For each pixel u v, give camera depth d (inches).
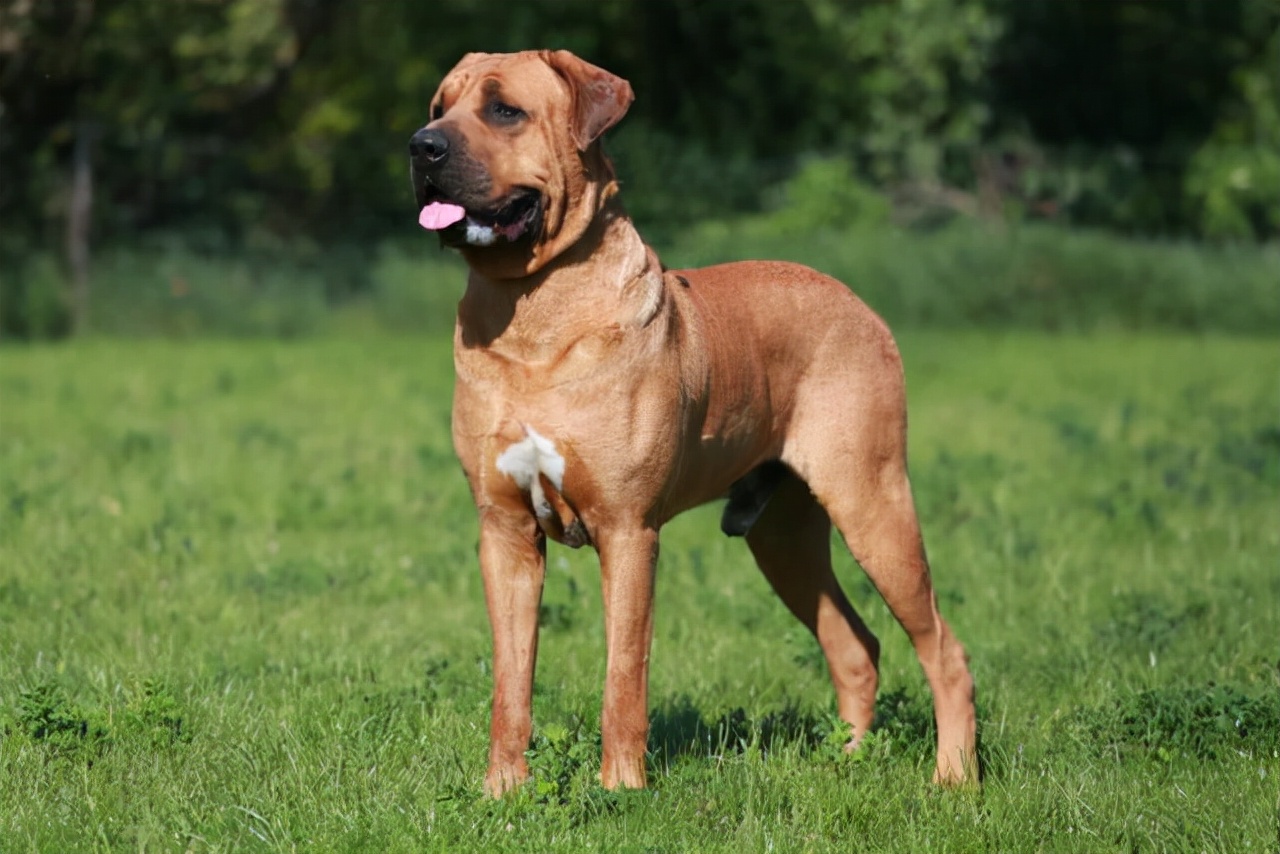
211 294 1072.2
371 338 1062.4
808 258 1125.7
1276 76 1499.8
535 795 234.8
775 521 283.0
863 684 284.7
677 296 249.0
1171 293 1151.0
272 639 341.4
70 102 1107.3
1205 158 1437.0
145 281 1058.7
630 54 1467.8
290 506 478.9
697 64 1475.1
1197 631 347.9
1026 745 276.4
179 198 1146.0
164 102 1202.6
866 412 264.7
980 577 402.3
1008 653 338.6
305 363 877.8
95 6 1061.8
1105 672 318.3
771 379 261.0
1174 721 277.4
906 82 1424.7
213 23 1175.0
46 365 843.4
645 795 234.2
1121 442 618.8
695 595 381.4
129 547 415.8
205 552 419.2
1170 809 240.2
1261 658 326.6
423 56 1422.2
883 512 265.1
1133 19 1505.9
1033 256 1154.7
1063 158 1392.7
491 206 227.6
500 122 230.7
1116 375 863.1
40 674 296.8
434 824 226.4
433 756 261.4
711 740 276.8
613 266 235.6
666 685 316.2
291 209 1181.7
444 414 684.7
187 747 261.4
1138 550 436.1
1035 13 1482.5
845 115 1454.2
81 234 1050.1
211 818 232.1
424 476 536.1
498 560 243.6
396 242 1169.4
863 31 1428.4
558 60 236.1
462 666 316.8
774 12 1444.4
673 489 243.9
